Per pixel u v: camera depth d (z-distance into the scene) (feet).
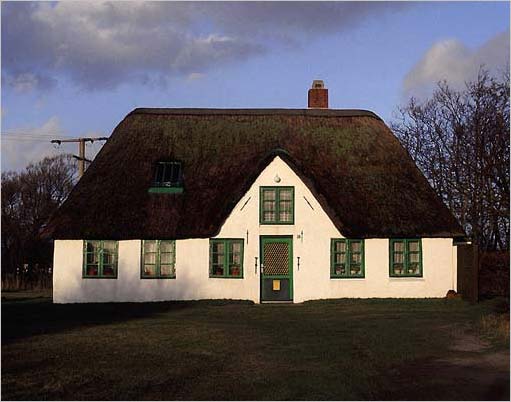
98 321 68.69
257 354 46.11
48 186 208.64
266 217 88.94
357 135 101.30
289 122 102.22
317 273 88.33
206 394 34.40
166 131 100.58
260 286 87.76
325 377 38.40
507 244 122.83
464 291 86.89
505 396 33.81
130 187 92.68
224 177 93.15
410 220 90.22
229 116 103.09
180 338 53.88
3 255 184.34
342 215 88.48
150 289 88.58
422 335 54.90
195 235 87.97
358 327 60.80
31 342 51.85
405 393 34.47
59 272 89.04
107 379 37.91
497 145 113.91
